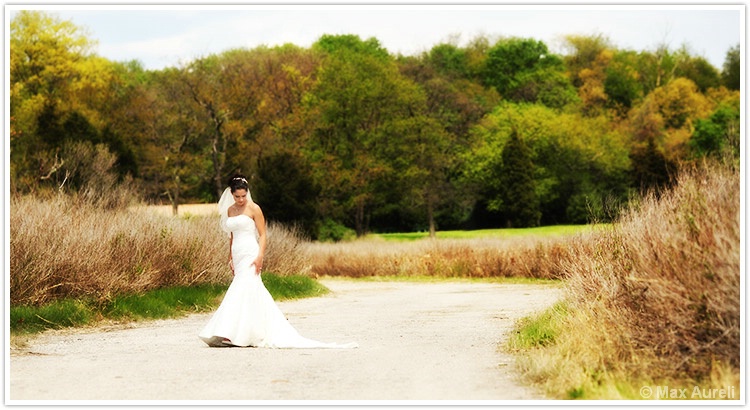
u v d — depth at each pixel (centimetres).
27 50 6184
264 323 1079
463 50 9444
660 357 768
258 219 1113
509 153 7800
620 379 728
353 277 3475
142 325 1364
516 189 7756
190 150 6588
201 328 1323
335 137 6881
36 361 934
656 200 959
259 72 7206
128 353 1008
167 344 1105
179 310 1573
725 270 717
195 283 1764
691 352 748
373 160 6812
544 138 7981
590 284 1024
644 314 820
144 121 6369
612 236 1026
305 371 852
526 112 8206
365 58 7031
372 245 3816
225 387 759
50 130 4897
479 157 7850
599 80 9225
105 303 1411
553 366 780
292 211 4472
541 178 8056
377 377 809
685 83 8675
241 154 6500
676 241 784
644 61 9625
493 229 7388
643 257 835
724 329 717
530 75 8988
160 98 6638
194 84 6372
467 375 815
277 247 2456
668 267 788
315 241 4522
